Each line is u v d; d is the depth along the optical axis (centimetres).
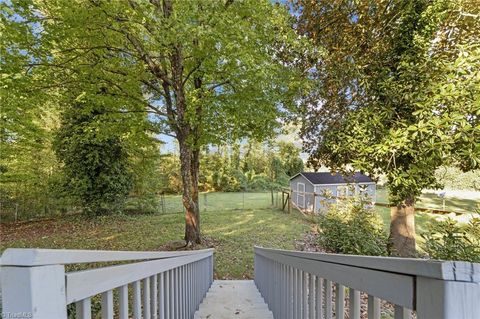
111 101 596
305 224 981
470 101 318
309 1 549
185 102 605
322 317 144
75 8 445
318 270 143
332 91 554
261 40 505
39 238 802
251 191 2383
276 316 278
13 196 1111
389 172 426
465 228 382
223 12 446
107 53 574
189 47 507
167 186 2014
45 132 966
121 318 119
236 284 482
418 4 433
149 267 151
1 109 558
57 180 1103
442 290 59
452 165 420
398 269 75
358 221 626
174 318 209
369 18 488
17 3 427
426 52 419
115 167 1113
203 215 1159
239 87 572
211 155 2498
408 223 545
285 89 561
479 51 313
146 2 405
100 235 822
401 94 415
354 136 459
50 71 545
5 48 459
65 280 79
